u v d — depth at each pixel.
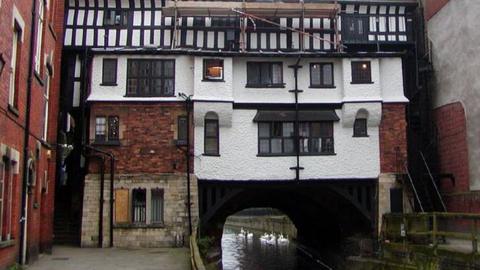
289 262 27.19
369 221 21.16
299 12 23.59
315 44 24.05
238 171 20.80
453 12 22.52
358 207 21.20
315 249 29.33
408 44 24.94
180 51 20.91
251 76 21.58
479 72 20.45
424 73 24.19
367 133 21.42
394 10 25.31
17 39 11.41
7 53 10.18
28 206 13.09
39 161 14.24
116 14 23.62
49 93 16.33
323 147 21.31
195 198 20.16
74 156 22.11
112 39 23.34
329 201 23.22
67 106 22.45
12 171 11.22
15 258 11.54
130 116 20.55
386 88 21.69
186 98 20.56
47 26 14.78
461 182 21.50
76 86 22.69
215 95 20.73
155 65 20.98
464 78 21.50
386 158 21.30
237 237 49.09
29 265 13.07
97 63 20.77
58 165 20.03
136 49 20.78
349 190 21.41
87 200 19.89
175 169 20.34
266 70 21.69
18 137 11.55
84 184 20.03
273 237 45.34
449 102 22.64
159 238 19.77
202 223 20.47
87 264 13.55
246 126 21.14
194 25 23.75
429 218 17.00
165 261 14.34
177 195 20.16
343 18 24.98
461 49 21.81
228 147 20.91
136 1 23.80
